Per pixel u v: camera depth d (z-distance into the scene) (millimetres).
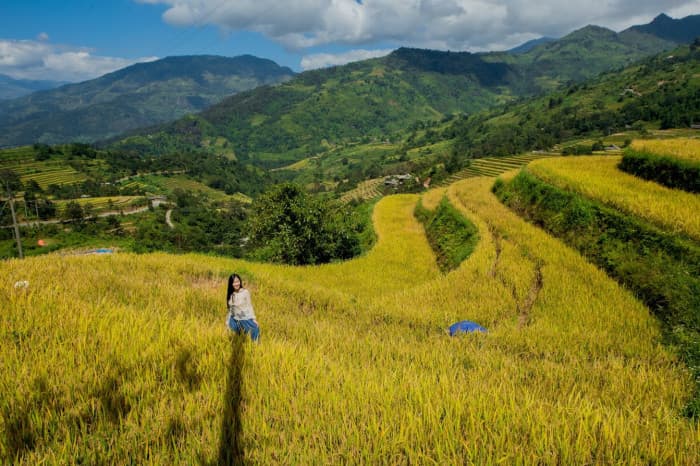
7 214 83938
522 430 3652
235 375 4527
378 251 22156
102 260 13828
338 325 9312
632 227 12781
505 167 104000
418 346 7750
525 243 16391
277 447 3412
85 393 3828
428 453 3291
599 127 150500
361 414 3861
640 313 9383
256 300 11195
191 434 3414
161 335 5207
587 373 6367
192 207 139625
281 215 25281
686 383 5902
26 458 2951
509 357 7125
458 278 13258
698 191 16375
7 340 4621
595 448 3418
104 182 173125
